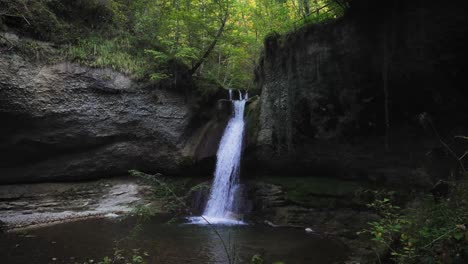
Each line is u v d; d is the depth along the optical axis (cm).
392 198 1073
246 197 1470
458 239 415
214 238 1045
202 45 2012
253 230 1177
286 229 1192
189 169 1720
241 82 2388
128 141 1641
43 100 1402
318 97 1246
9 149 1393
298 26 1374
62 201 1438
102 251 893
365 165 1249
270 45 1415
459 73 902
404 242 503
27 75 1362
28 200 1395
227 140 1673
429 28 884
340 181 1327
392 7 946
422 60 940
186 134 1752
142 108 1652
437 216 498
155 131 1678
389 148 1160
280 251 917
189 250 911
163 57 1711
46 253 874
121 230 1141
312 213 1245
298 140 1378
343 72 1135
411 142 1102
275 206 1357
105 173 1631
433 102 998
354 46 1066
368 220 1084
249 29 2327
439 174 1034
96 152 1588
